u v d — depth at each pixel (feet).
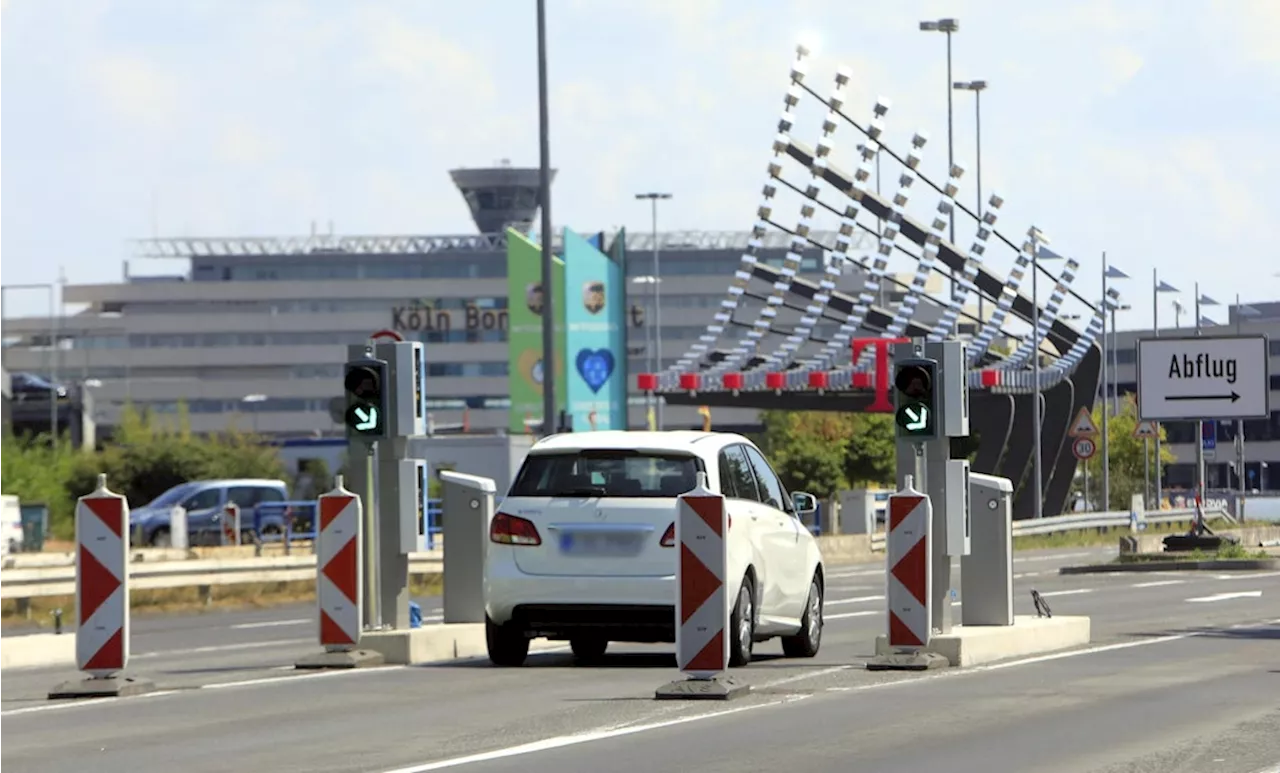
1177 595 279.28
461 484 173.27
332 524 154.51
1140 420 419.95
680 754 98.12
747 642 148.87
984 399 557.74
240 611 302.25
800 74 518.78
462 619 172.86
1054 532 546.67
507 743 102.89
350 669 152.25
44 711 122.42
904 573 145.69
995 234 529.04
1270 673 146.92
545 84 321.11
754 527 151.53
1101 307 554.46
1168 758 96.99
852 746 101.60
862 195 526.16
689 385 522.47
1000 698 126.62
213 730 110.52
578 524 148.46
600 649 172.76
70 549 470.80
